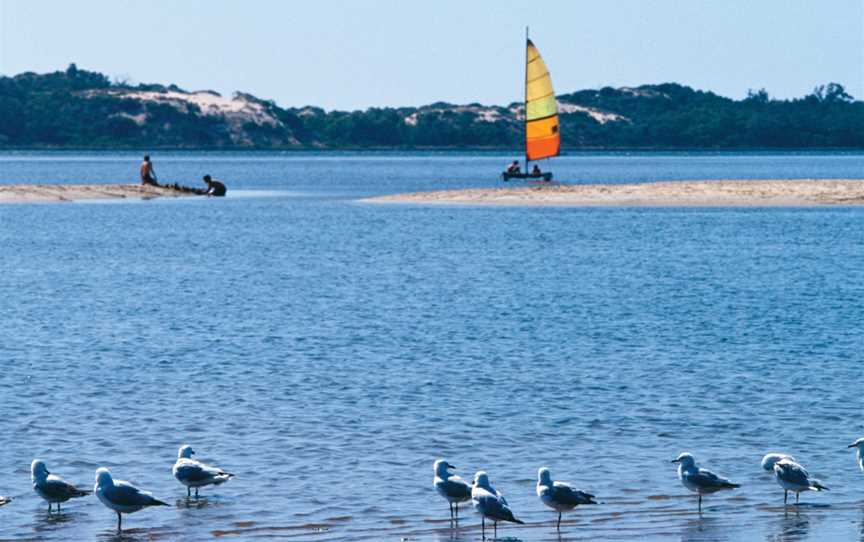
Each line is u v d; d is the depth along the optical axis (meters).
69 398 111.75
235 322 158.25
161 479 87.12
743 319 158.50
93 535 75.62
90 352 135.62
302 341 143.00
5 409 107.12
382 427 101.19
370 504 81.31
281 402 110.38
